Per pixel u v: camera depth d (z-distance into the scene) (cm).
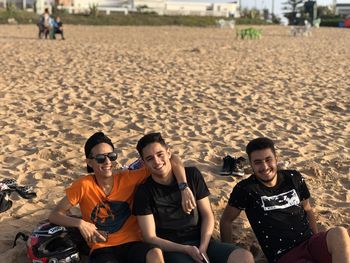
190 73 816
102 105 559
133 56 1062
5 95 599
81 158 372
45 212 278
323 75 816
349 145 421
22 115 505
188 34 2031
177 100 591
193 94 631
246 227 266
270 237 213
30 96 600
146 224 208
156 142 208
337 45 1475
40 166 355
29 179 329
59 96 602
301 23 3897
